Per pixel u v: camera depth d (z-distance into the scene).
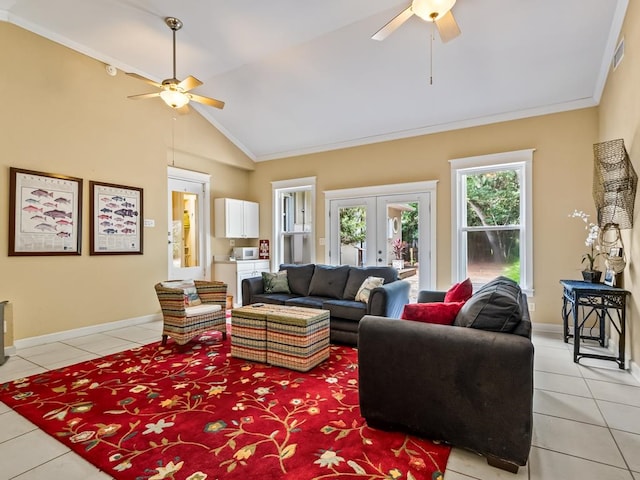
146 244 4.96
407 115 4.95
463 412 1.83
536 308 4.37
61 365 3.21
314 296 4.62
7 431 2.09
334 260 5.94
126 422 2.18
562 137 4.25
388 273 4.35
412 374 1.97
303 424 2.15
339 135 5.70
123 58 4.43
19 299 3.71
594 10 3.18
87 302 4.29
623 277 3.28
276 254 6.64
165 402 2.46
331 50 4.11
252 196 6.92
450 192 4.93
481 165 4.70
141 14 3.55
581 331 4.11
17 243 3.69
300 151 6.29
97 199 4.38
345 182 5.84
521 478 1.66
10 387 2.71
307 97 5.02
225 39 3.97
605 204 3.33
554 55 3.69
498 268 4.70
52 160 3.97
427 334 1.95
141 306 4.89
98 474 1.69
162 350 3.67
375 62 4.17
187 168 5.69
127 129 4.73
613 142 3.11
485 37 3.61
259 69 4.62
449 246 4.94
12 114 3.66
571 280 3.93
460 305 2.25
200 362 3.29
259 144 6.45
